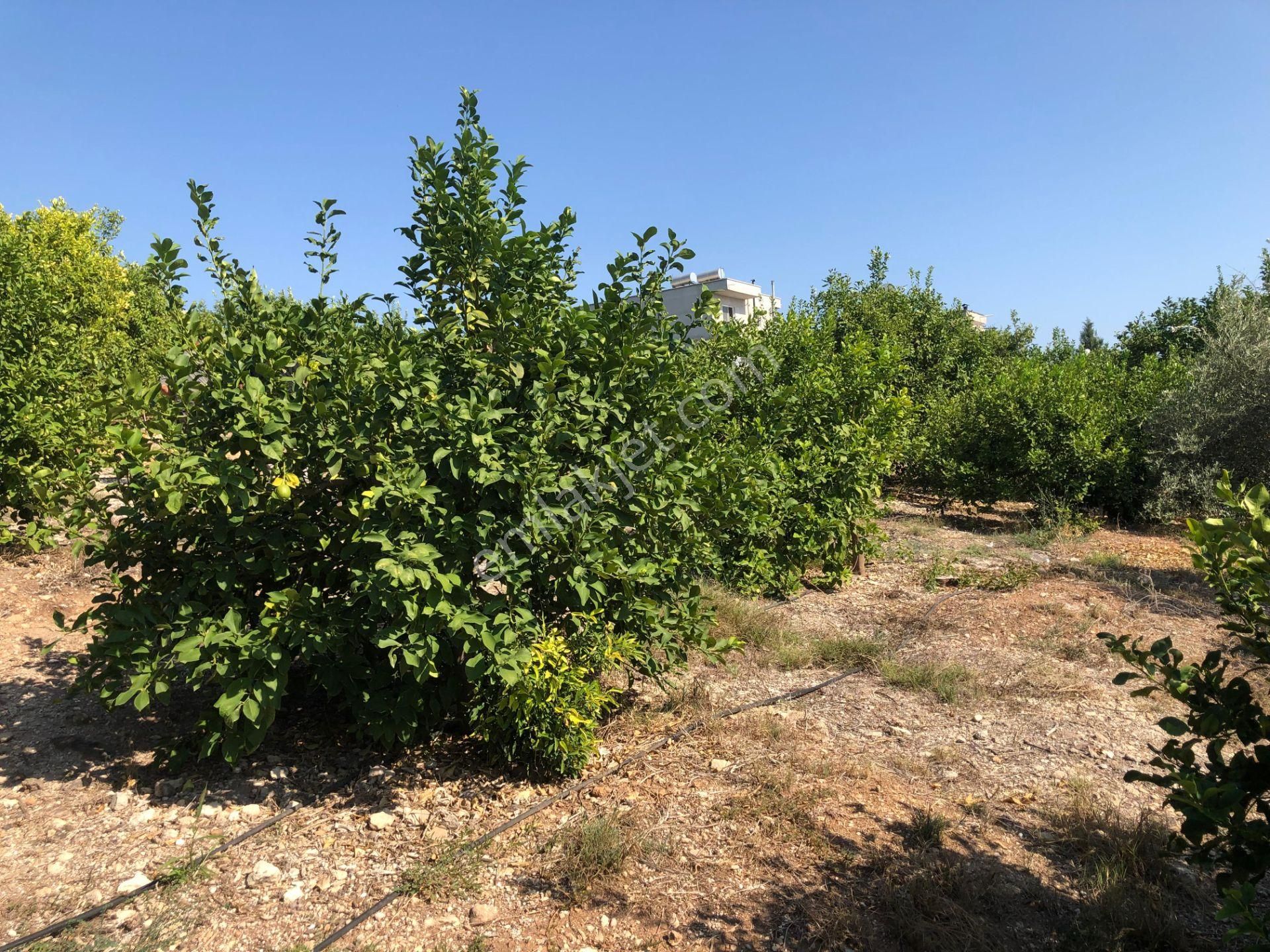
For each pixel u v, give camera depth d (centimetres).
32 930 263
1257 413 1032
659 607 419
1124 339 2050
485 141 382
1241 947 263
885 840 326
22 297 667
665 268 410
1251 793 229
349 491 355
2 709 420
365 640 371
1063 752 414
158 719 421
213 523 343
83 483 356
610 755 402
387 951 261
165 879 290
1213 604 693
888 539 870
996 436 1220
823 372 796
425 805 352
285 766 381
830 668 540
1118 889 286
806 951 263
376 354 372
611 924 276
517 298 385
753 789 366
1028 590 736
